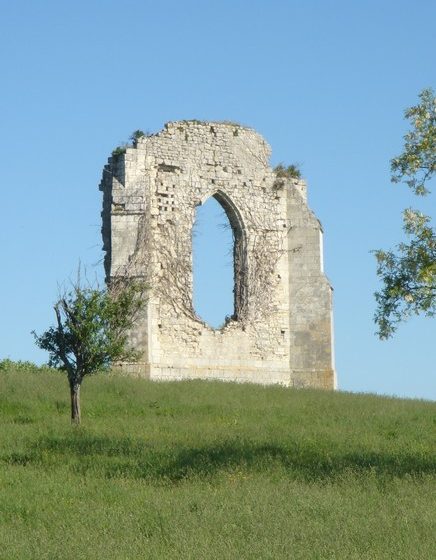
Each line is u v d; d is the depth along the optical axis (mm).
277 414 42875
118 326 42969
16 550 19000
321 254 59188
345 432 37188
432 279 29672
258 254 58625
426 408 45406
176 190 56562
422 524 20688
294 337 58844
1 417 41844
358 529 20375
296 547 19094
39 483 26312
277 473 27703
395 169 31266
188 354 55688
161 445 33281
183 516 21750
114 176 55906
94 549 19109
